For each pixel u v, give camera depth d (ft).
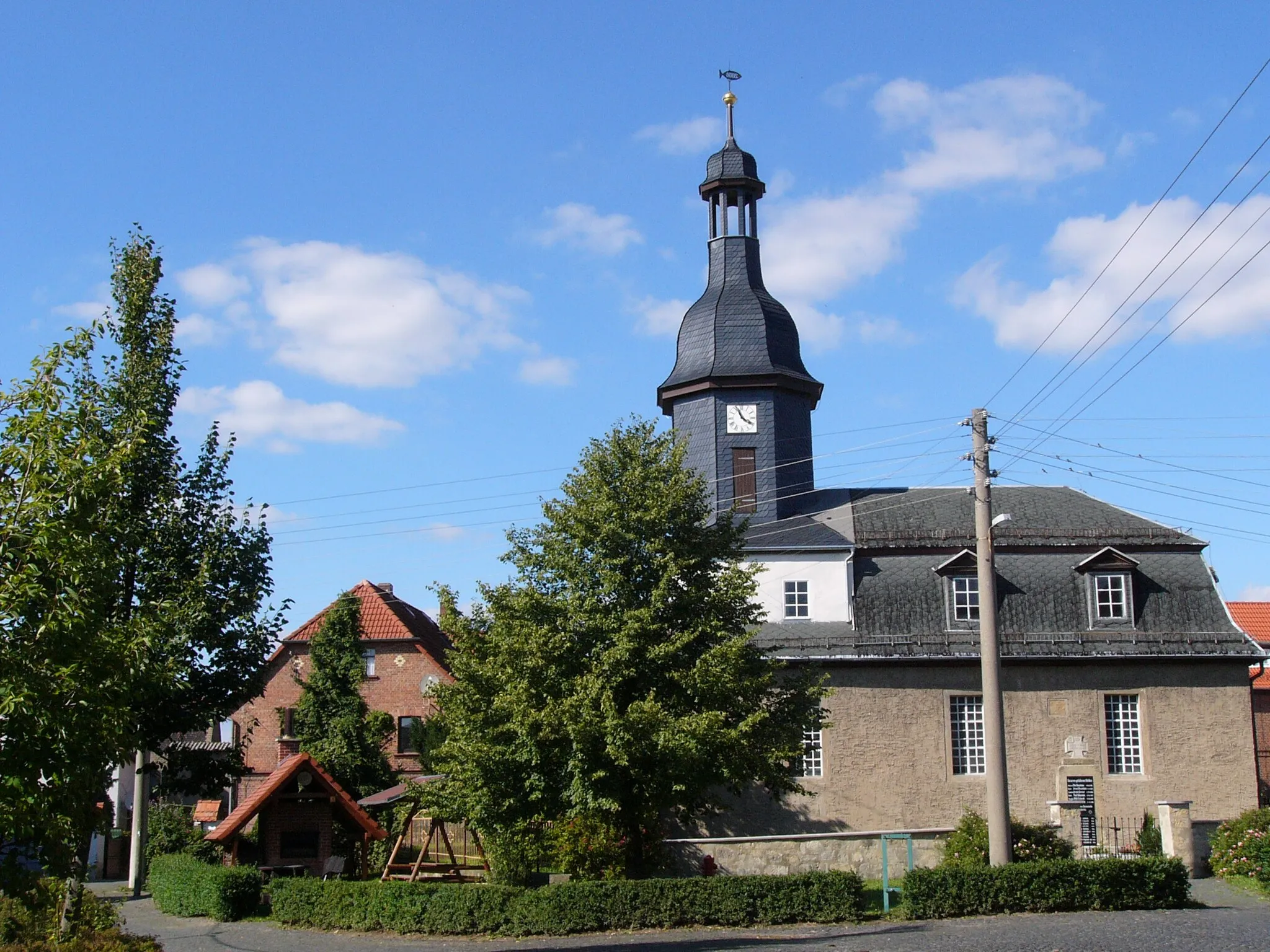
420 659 170.30
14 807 39.01
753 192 138.82
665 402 135.95
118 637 44.45
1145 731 111.65
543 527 80.33
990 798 77.05
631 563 78.23
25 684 39.32
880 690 111.96
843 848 90.27
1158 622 114.32
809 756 110.93
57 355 44.70
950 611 114.93
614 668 74.95
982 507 79.97
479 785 74.74
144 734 70.59
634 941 65.87
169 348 77.46
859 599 116.37
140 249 78.28
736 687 75.20
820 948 58.70
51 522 40.98
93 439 44.50
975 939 59.36
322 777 93.25
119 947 49.49
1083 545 118.11
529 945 66.80
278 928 78.02
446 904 72.69
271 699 171.22
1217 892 79.97
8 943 50.49
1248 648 112.37
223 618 74.18
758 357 131.95
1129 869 71.10
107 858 124.47
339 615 128.88
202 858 96.22
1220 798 110.52
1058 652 112.27
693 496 81.76
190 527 75.46
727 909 69.82
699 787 74.54
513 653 75.10
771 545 118.52
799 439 133.08
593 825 88.63
